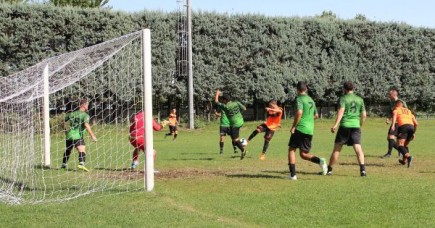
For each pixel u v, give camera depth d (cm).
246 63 3606
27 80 1619
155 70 3372
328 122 3631
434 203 893
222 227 746
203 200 942
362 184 1095
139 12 3334
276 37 3675
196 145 2238
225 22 3541
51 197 1002
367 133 2845
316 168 1381
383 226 748
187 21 3344
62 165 1432
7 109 1469
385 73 3997
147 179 1046
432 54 4103
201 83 3500
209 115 3597
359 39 3928
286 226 756
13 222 796
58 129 1911
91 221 794
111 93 2166
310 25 3794
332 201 920
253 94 3662
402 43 4025
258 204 905
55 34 3109
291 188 1058
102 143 2011
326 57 3844
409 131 1470
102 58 1373
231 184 1120
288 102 3841
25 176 1279
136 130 1347
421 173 1277
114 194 1009
